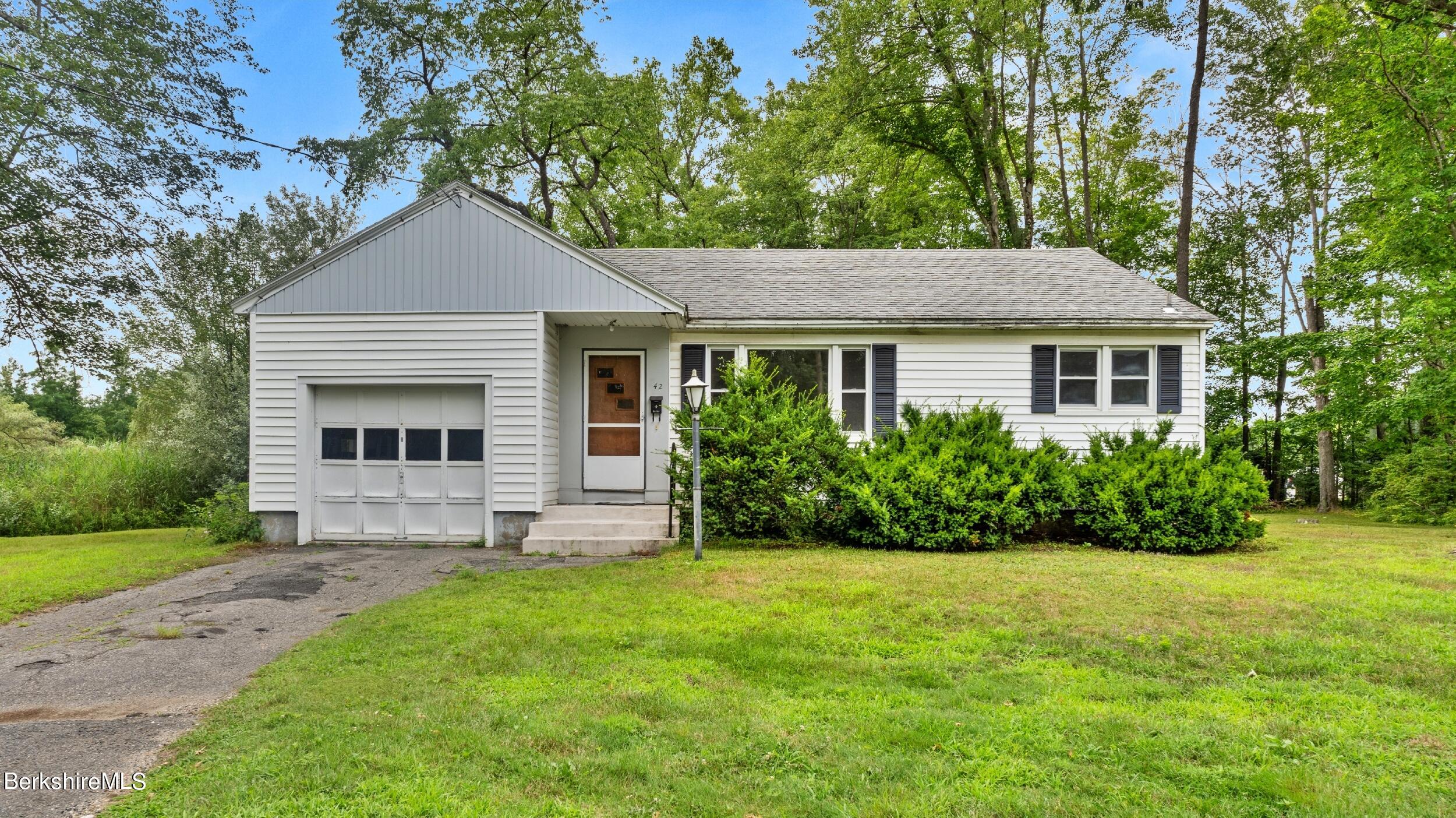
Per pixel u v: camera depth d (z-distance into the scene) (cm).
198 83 1339
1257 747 380
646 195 2938
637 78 2584
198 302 1966
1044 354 1198
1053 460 1033
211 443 1914
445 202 1104
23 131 1298
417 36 2319
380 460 1120
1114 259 2667
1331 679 496
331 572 876
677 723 405
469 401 1116
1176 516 984
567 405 1210
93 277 1421
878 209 2619
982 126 2400
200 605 715
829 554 938
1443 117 1489
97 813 306
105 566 906
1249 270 2622
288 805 307
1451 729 407
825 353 1216
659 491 1205
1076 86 2408
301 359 1104
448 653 534
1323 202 2388
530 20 2433
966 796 323
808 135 2419
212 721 411
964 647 559
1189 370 1187
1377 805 318
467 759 355
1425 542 1125
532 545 1012
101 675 499
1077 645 564
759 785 332
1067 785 337
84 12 1241
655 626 602
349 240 1097
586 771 344
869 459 1036
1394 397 1664
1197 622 611
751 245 2770
